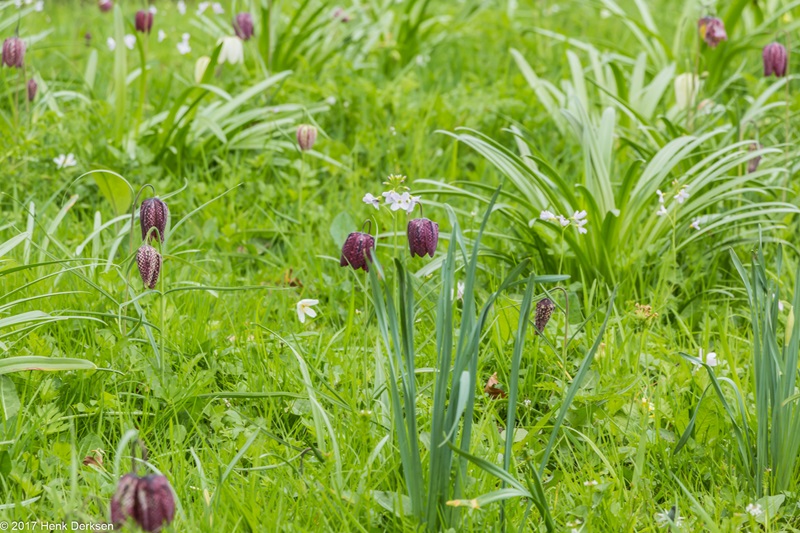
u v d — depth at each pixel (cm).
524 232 386
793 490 249
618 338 318
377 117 538
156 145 471
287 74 504
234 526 220
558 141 535
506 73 620
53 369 255
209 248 408
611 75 593
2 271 272
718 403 278
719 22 472
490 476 239
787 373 247
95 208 434
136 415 271
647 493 242
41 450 246
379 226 421
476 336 214
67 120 482
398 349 221
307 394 269
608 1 668
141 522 178
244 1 665
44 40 700
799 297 249
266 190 444
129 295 318
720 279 391
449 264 220
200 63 509
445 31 719
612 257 372
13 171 443
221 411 268
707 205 379
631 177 369
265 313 335
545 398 292
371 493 229
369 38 652
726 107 459
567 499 241
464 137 384
